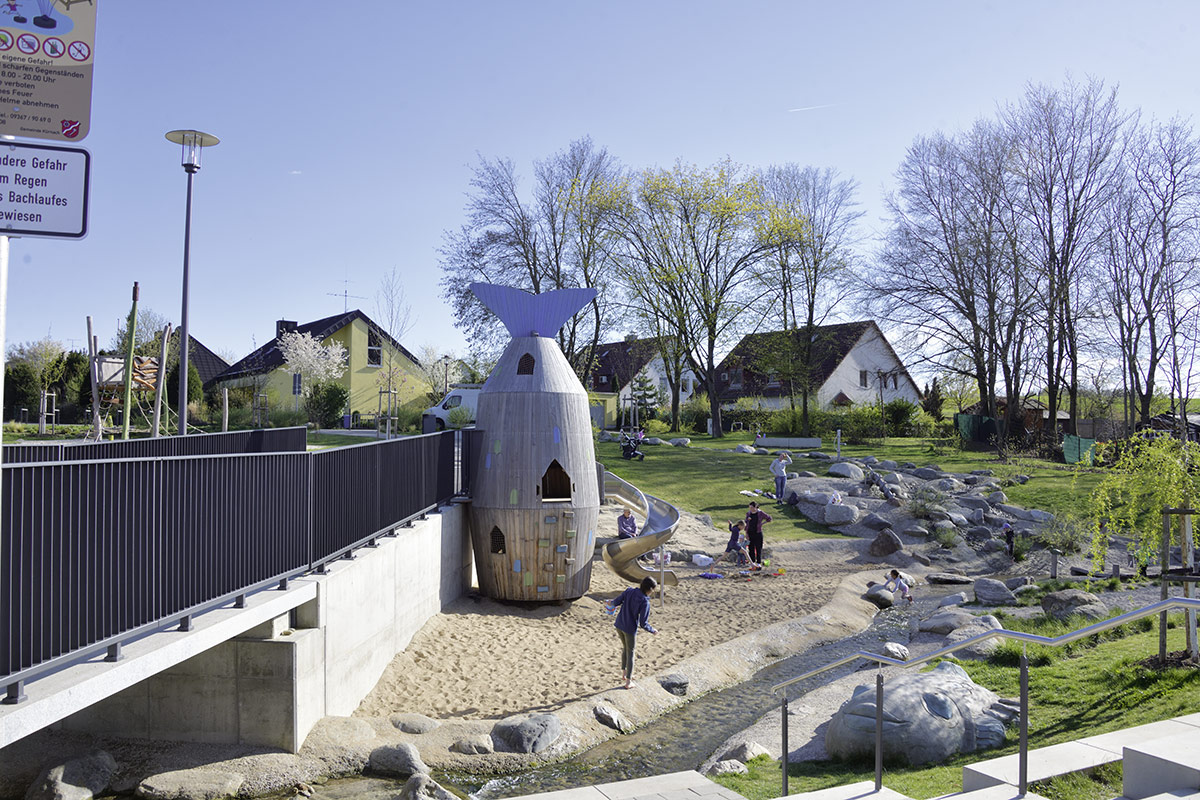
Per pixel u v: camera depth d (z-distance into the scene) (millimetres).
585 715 10172
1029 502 27719
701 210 43594
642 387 58312
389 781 8070
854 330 57875
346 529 10352
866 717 7965
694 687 11906
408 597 12492
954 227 40281
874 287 41719
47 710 5285
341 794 7723
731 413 53000
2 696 5273
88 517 5809
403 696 10711
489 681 11453
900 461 35438
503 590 15617
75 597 5672
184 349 15852
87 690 5645
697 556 21203
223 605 7969
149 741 8312
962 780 6516
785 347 44656
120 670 5988
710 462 33719
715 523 25219
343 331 47094
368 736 8867
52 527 5461
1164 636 8836
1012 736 7895
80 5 4434
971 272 39625
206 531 7270
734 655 13484
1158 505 9984
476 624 14078
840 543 23812
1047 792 5594
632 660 11336
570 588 15820
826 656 14102
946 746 7660
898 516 25422
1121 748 6109
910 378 61312
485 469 15672
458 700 10703
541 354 16062
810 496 26859
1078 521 24016
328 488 9820
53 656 5461
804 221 44188
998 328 40250
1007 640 11633
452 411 36125
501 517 15391
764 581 19469
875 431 45750
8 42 4312
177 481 6859
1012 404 41031
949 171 40625
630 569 17875
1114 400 47781
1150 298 37781
